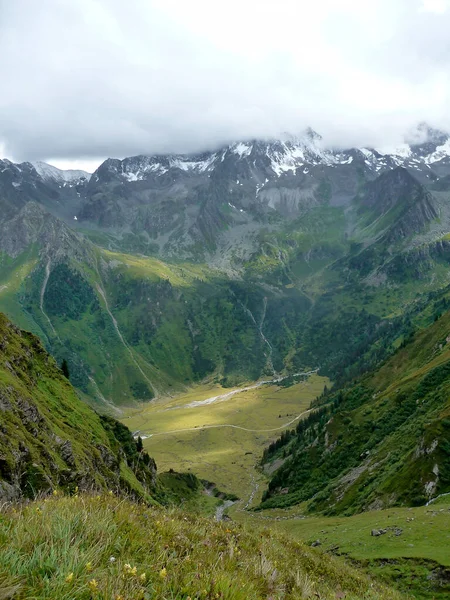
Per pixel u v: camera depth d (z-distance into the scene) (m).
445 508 49.50
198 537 9.30
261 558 9.32
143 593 5.21
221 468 195.88
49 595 4.52
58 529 5.98
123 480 56.53
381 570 36.66
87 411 73.69
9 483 27.03
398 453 80.50
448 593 31.14
